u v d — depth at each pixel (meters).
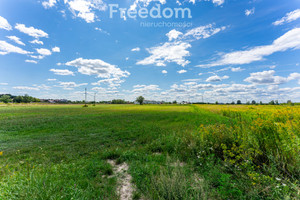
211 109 29.42
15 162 4.48
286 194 1.83
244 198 2.04
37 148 5.94
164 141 6.07
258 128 3.38
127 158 4.60
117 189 2.87
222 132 4.10
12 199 2.15
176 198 2.13
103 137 7.93
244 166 2.72
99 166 3.85
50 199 2.16
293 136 2.64
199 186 2.41
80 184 2.88
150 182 2.89
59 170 3.52
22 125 11.74
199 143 4.41
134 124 12.35
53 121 14.16
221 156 3.67
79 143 6.68
